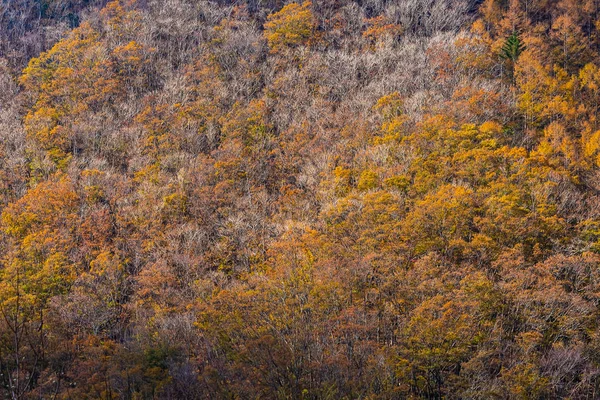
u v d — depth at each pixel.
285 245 42.47
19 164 61.38
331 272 37.34
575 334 35.03
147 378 28.11
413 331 32.28
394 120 59.00
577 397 32.50
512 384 31.05
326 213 48.03
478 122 59.25
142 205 53.28
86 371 26.95
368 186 50.97
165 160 60.31
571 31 75.56
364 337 33.25
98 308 40.38
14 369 21.55
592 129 60.38
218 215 53.28
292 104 70.12
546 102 63.50
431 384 32.56
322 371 28.86
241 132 65.44
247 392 27.14
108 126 67.12
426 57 73.56
